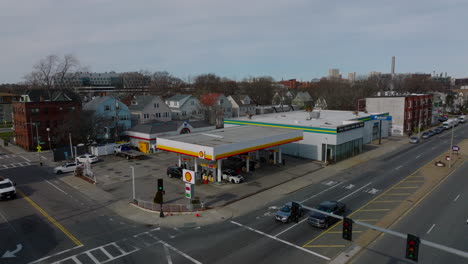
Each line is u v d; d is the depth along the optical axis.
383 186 36.19
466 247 21.55
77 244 22.73
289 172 42.75
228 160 49.12
